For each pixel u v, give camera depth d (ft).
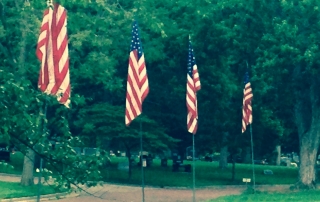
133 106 71.97
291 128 165.07
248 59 142.10
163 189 120.57
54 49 46.01
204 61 146.51
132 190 115.03
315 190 119.34
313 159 124.88
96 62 116.06
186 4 143.33
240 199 97.25
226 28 133.69
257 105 137.80
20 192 93.35
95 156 34.71
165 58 150.82
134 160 184.44
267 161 287.89
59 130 35.35
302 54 111.45
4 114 29.68
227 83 145.59
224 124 148.66
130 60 72.95
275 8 123.65
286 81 123.44
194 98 88.07
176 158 177.88
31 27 97.55
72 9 116.78
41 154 33.32
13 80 30.86
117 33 124.67
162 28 128.26
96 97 157.07
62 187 35.22
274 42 115.14
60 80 45.75
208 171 174.50
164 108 162.50
